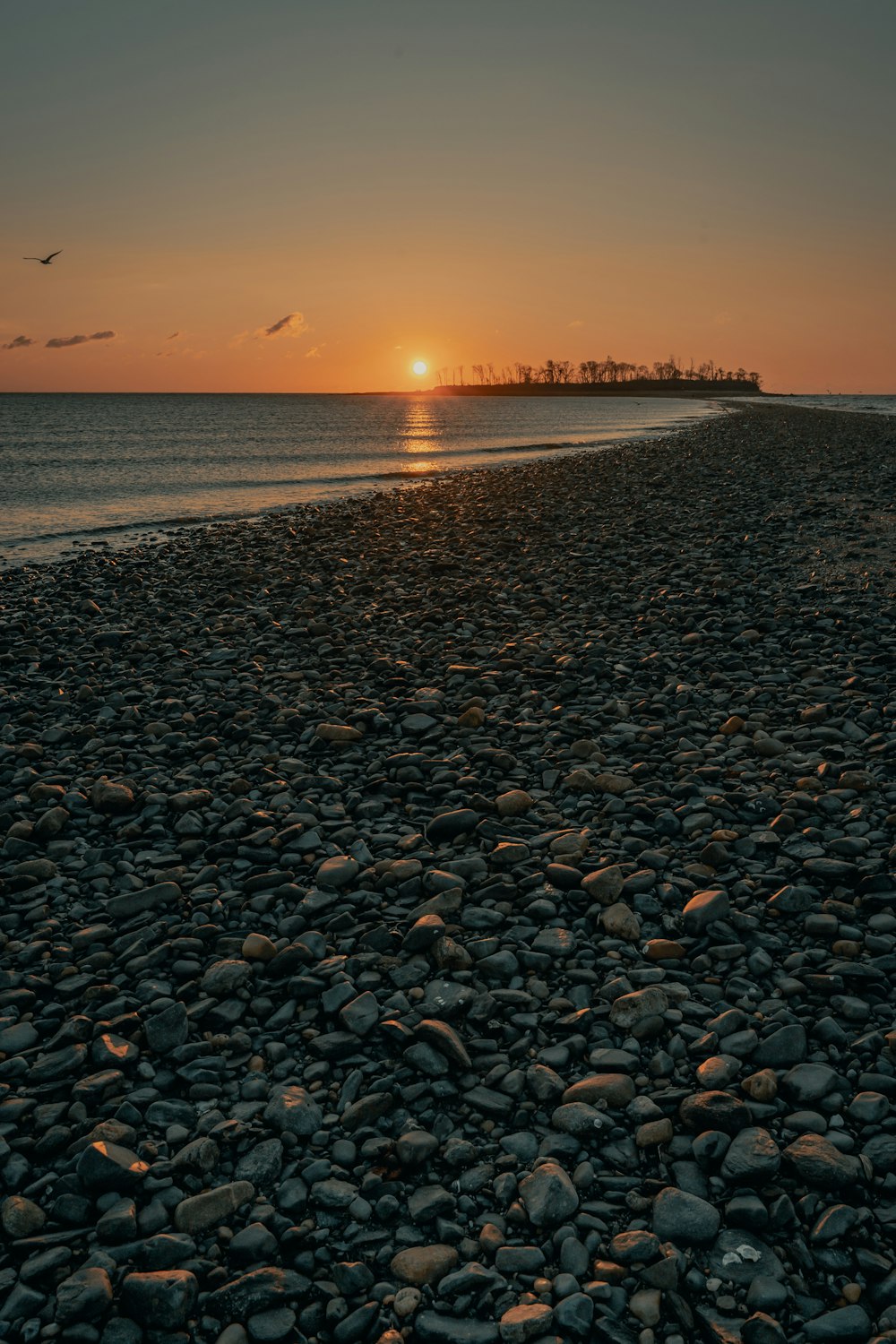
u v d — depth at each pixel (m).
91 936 5.00
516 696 8.76
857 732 7.34
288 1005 4.36
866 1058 3.85
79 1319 2.82
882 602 11.52
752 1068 3.83
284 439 67.69
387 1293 2.90
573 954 4.69
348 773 7.09
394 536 19.72
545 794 6.58
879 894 4.98
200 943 4.88
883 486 23.64
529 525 20.06
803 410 95.25
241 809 6.43
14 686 9.81
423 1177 3.37
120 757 7.49
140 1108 3.76
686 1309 2.78
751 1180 3.26
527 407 172.62
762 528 17.78
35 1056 4.09
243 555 18.12
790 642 10.05
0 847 6.06
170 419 117.25
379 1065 3.97
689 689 8.49
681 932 4.82
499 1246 3.03
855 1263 2.94
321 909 5.17
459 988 4.38
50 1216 3.24
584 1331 2.70
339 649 10.68
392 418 115.81
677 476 29.38
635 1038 4.04
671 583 13.37
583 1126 3.51
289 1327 2.79
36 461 45.56
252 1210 3.23
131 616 13.15
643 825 5.93
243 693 9.18
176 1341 2.76
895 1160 3.29
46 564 18.08
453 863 5.51
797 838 5.70
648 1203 3.20
